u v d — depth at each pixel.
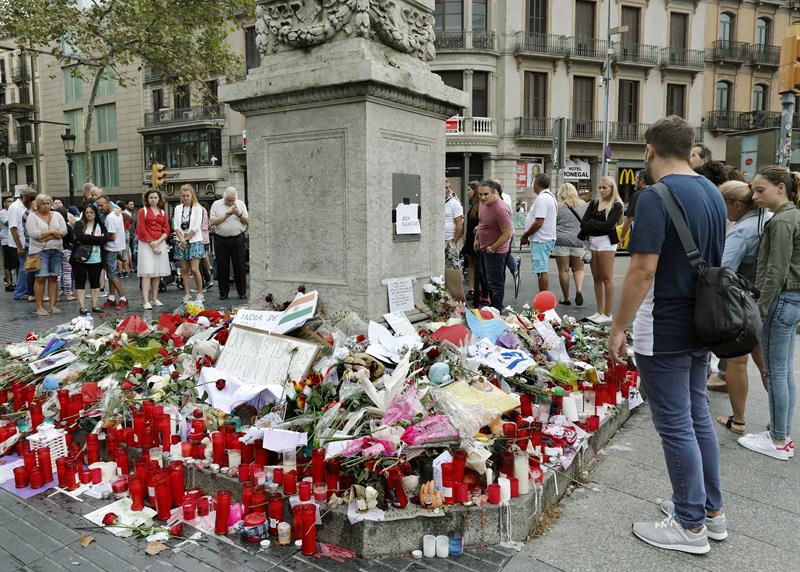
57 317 8.96
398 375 3.44
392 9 4.50
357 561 2.78
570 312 8.48
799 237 3.78
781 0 36.31
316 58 4.47
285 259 4.74
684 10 34.25
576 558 2.81
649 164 3.02
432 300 4.95
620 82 33.56
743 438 4.16
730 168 5.31
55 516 3.19
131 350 4.54
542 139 31.42
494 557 2.81
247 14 21.73
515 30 30.91
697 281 2.71
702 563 2.79
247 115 4.80
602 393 4.25
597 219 7.45
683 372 2.82
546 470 3.32
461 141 30.55
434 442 3.06
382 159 4.41
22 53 24.75
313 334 4.18
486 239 7.32
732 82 36.12
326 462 3.00
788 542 2.98
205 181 35.59
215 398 3.88
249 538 2.92
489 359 4.14
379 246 4.44
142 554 2.83
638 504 3.33
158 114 36.97
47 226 8.98
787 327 3.85
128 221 14.84
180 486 3.23
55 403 4.31
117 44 21.16
